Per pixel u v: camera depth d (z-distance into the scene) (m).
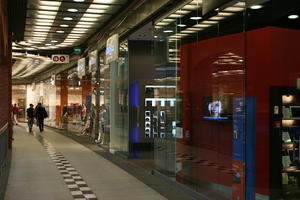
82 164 9.29
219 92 6.11
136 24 8.88
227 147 5.81
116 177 7.62
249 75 5.60
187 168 6.68
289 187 5.60
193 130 6.70
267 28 5.66
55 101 24.88
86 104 16.59
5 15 8.59
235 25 5.75
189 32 6.72
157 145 8.01
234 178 5.60
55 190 6.42
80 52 15.45
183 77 7.04
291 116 5.75
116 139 11.86
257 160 5.55
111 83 12.40
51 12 10.16
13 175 7.75
